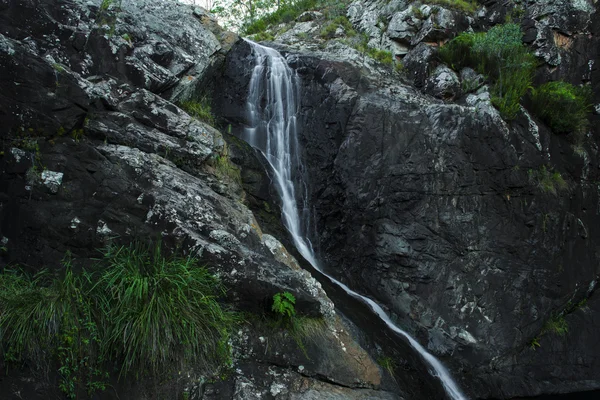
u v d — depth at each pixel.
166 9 8.81
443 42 11.48
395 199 8.70
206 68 8.76
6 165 5.29
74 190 5.59
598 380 8.62
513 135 9.29
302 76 10.12
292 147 9.68
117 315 5.01
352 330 6.62
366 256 8.72
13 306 4.69
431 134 8.91
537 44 11.25
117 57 7.14
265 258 6.32
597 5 11.70
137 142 6.46
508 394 7.76
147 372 4.96
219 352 5.33
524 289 8.63
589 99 11.23
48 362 4.62
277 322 5.84
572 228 9.66
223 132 8.84
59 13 6.88
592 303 9.77
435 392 6.77
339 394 5.61
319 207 9.10
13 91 5.38
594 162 10.80
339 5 13.97
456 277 8.34
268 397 5.23
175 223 5.85
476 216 8.67
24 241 5.30
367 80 10.15
